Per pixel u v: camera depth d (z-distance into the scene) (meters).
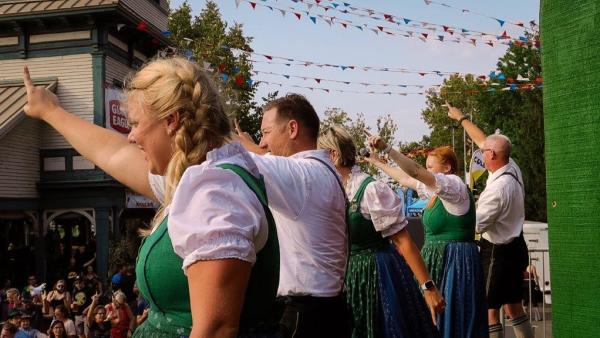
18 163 16.31
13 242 17.28
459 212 4.11
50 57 17.02
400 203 3.38
